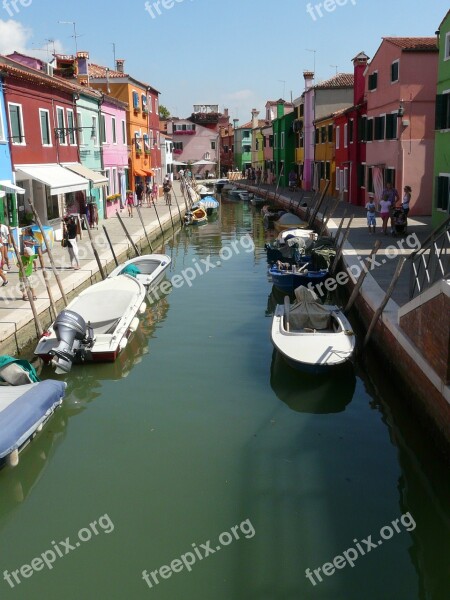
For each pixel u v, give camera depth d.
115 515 7.03
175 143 81.50
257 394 10.18
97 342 11.30
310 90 43.88
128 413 9.55
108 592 5.91
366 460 8.07
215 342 12.82
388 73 25.48
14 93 18.61
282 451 8.32
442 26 19.89
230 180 73.50
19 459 8.27
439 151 20.44
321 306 12.11
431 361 8.16
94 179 23.39
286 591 5.84
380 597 5.77
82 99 26.11
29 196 20.20
